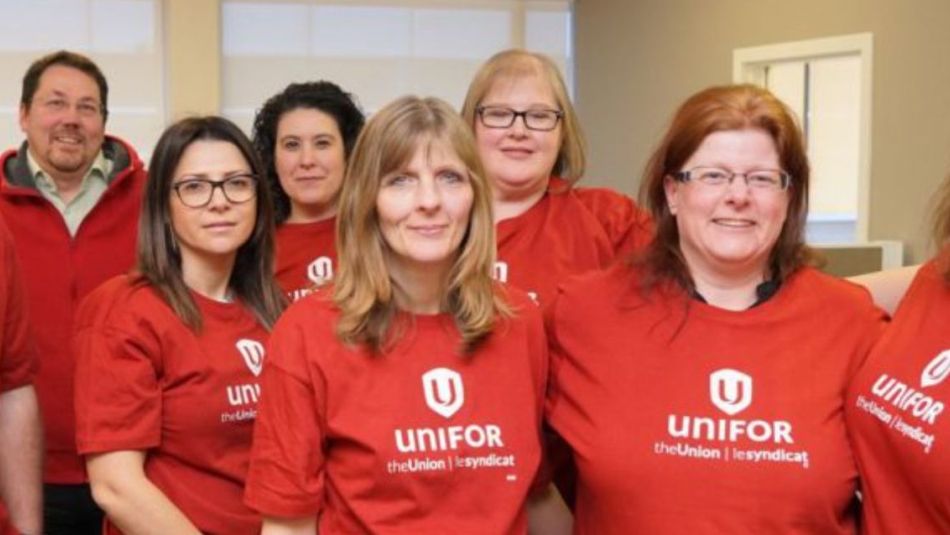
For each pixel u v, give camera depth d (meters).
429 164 1.69
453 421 1.70
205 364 1.97
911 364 1.63
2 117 6.03
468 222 1.75
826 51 5.14
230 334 2.03
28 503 2.08
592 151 7.10
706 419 1.69
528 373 1.79
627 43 6.65
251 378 2.02
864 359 1.73
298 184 2.62
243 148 2.08
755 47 5.60
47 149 2.90
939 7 4.50
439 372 1.72
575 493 1.88
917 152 4.64
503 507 1.71
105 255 2.88
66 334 2.78
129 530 1.91
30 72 3.00
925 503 1.56
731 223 1.71
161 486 1.96
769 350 1.73
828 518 1.66
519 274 2.30
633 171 6.64
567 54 7.27
